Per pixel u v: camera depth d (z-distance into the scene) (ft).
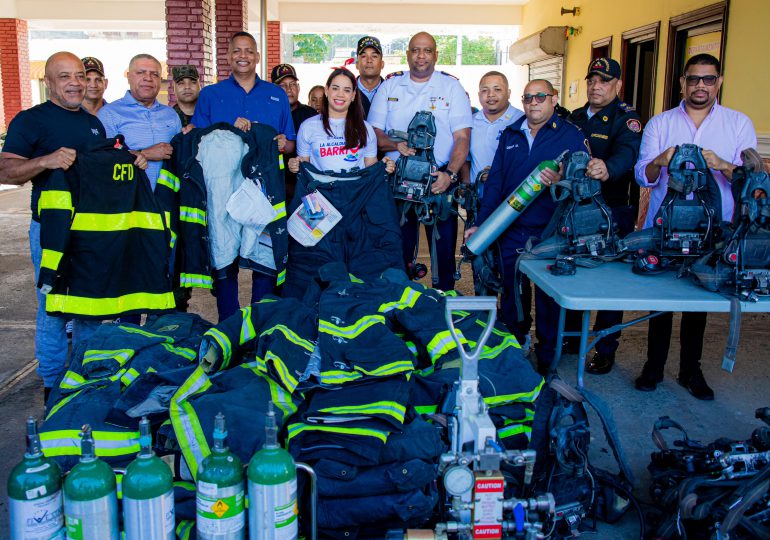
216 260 13.20
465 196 14.57
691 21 25.85
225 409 7.98
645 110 32.63
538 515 7.75
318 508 7.70
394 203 13.75
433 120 13.58
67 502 6.53
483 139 15.07
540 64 48.70
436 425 8.46
